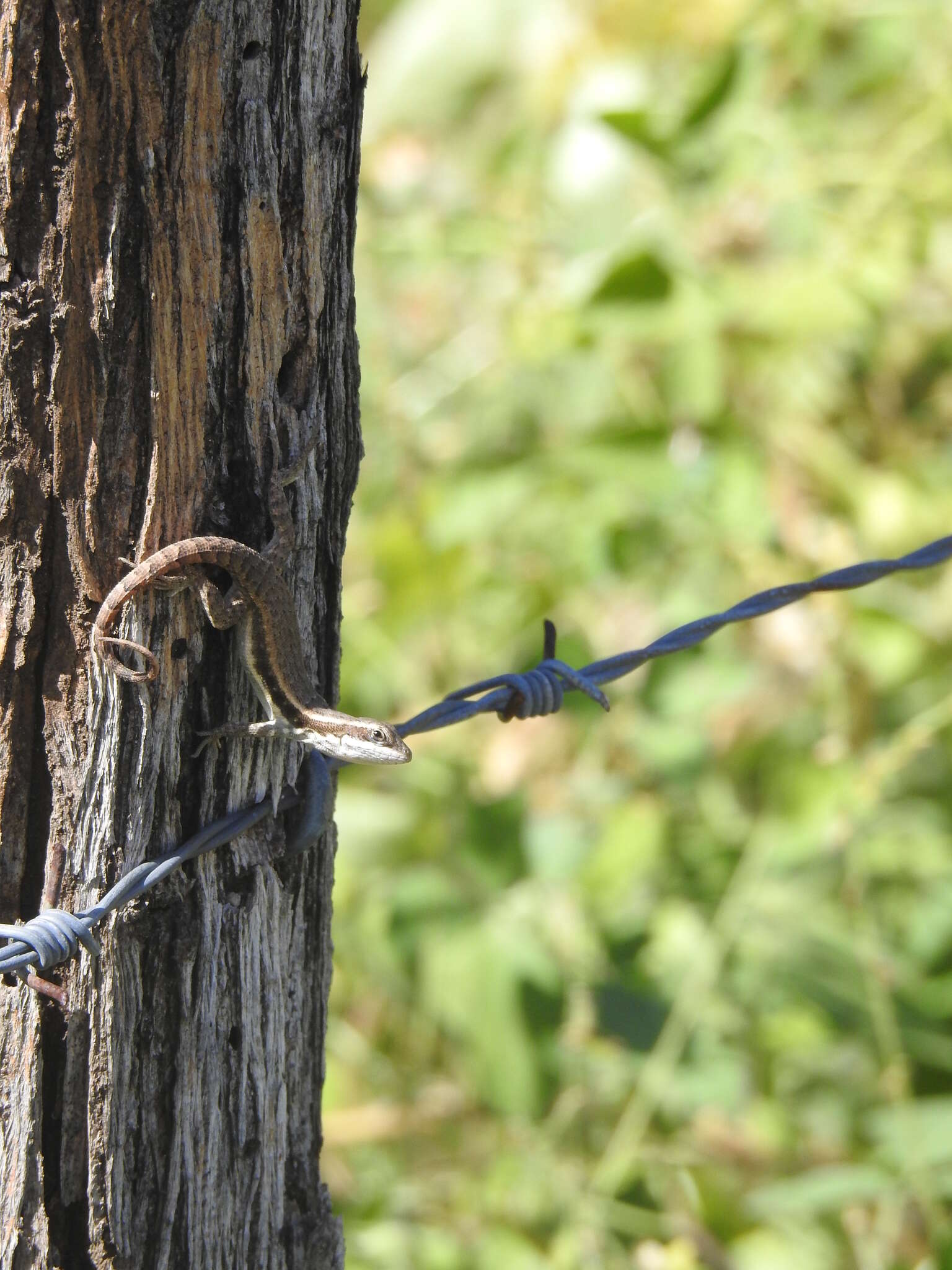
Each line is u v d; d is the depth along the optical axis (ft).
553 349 35.42
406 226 37.11
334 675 18.21
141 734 15.72
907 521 35.04
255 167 15.01
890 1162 28.66
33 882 15.96
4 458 14.92
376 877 32.48
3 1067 16.11
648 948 33.06
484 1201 30.01
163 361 14.93
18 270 14.57
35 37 13.97
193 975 16.53
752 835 32.35
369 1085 33.06
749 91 35.24
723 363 35.01
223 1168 17.13
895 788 35.12
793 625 32.89
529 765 33.71
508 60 49.93
